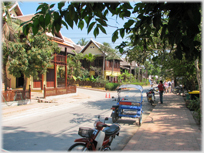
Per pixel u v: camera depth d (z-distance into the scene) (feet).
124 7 10.69
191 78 45.03
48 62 45.21
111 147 17.83
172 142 17.46
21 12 64.03
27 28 9.84
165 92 77.61
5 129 23.50
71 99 59.00
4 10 33.06
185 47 10.45
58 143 18.39
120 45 14.38
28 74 41.96
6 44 35.78
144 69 191.52
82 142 14.06
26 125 25.71
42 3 9.18
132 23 11.46
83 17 10.38
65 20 9.53
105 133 14.83
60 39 68.74
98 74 114.42
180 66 39.60
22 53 39.29
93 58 113.70
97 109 40.24
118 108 27.50
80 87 109.81
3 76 41.55
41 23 9.64
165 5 9.82
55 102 50.14
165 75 67.15
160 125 24.25
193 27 8.96
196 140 17.90
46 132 22.30
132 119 30.37
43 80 69.62
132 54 29.43
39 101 49.47
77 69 108.37
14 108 38.40
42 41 43.55
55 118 30.60
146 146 16.53
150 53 28.50
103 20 10.43
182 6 9.46
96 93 84.53
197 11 8.70
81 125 25.90
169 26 9.72
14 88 66.28
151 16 10.95
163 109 36.78
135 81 151.64
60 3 9.11
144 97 65.67
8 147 17.10
